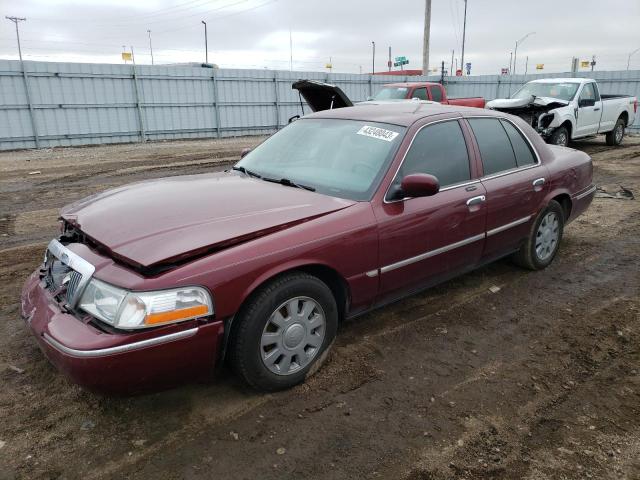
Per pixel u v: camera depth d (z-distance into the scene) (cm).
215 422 286
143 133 1958
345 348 365
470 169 413
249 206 317
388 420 289
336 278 330
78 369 245
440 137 397
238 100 2184
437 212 372
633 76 2041
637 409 301
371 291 347
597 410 300
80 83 1780
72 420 285
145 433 276
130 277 255
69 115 1780
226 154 1479
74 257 284
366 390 316
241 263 274
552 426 286
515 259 511
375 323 404
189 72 2022
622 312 427
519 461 259
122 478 246
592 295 462
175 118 2036
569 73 2222
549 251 517
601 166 1179
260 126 2283
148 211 307
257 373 293
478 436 277
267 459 259
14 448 264
